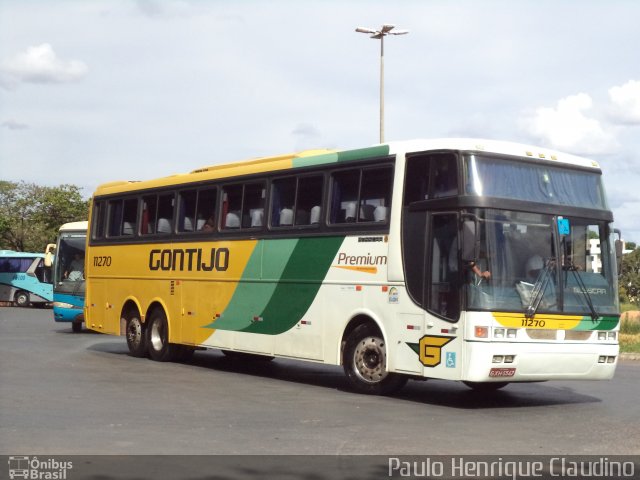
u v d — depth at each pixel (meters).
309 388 14.95
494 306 12.54
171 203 19.36
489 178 12.95
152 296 19.66
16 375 15.90
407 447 9.42
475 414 12.22
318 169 15.38
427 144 13.43
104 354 21.00
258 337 16.41
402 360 13.47
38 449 9.04
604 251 13.80
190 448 9.18
